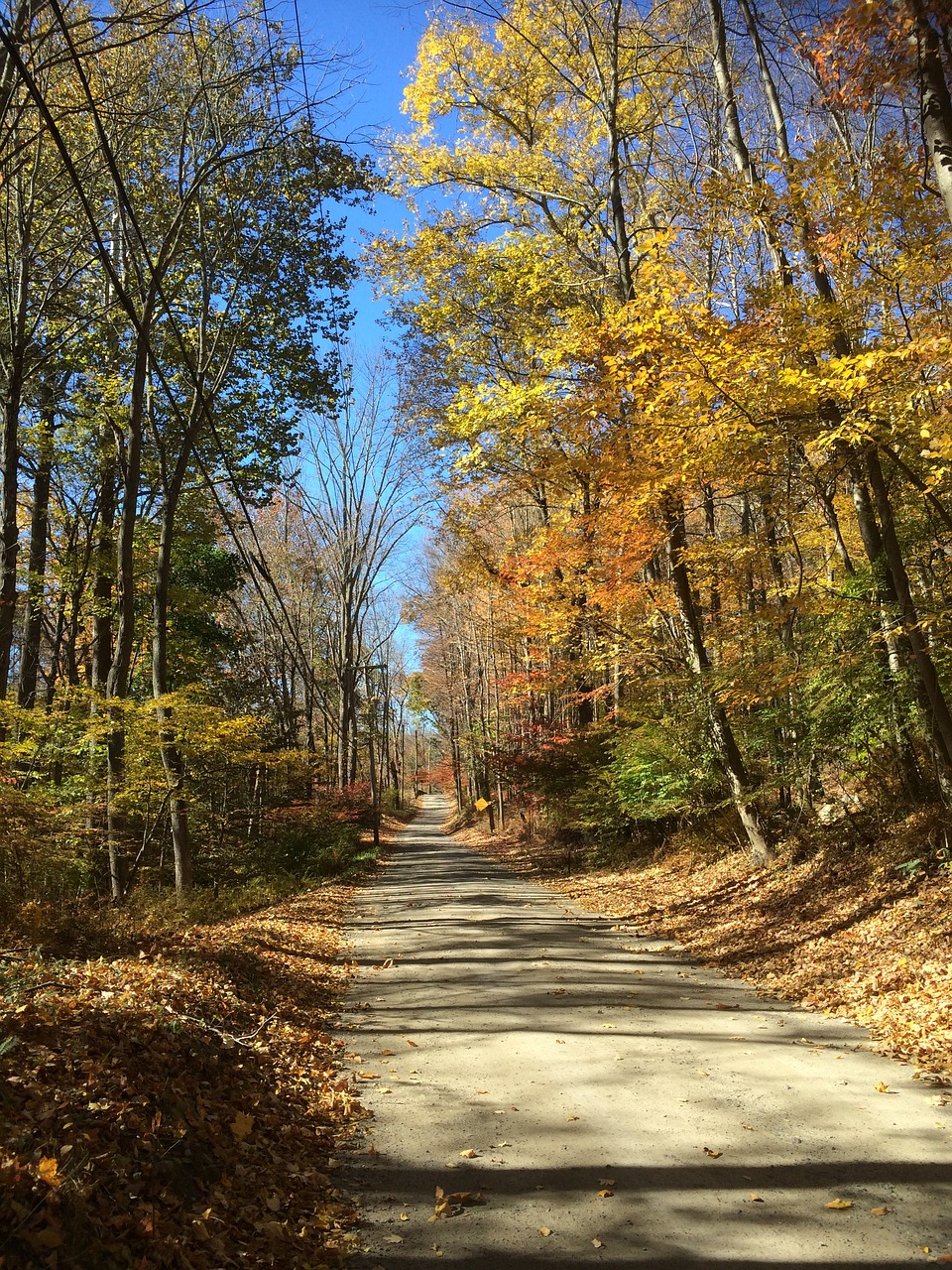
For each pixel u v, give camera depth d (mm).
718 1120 5227
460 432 15438
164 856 19359
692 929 12398
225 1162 4324
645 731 16859
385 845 37719
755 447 9203
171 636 24016
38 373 18812
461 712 58000
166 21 8234
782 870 12844
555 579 18594
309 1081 6039
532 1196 4266
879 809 11617
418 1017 8078
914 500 10016
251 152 13727
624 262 14180
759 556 12672
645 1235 3828
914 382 7852
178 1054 5254
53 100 13656
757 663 12359
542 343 16062
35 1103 3947
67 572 22625
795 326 8391
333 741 46469
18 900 9898
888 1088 5715
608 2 15664
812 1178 4367
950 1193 4160
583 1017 7914
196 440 20125
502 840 36156
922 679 8883
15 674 26078
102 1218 3330
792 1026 7480
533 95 17266
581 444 12070
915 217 8078
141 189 16781
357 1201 4273
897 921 9039
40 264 17172
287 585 41906
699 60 15094
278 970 9336
